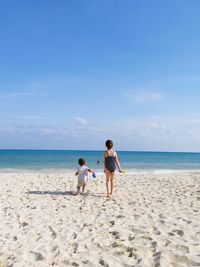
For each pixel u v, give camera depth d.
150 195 9.80
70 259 4.21
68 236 5.32
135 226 5.82
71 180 14.16
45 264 4.11
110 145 9.39
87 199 9.15
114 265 3.92
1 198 9.25
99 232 5.51
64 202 8.66
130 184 12.70
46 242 5.02
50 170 25.12
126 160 50.62
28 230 5.76
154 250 4.39
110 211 7.35
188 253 4.21
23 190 10.92
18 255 4.44
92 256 4.29
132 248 4.50
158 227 5.66
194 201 8.46
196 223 5.85
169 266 3.78
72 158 54.28
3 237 5.35
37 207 7.91
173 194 9.94
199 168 30.44
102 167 27.55
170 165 35.91
